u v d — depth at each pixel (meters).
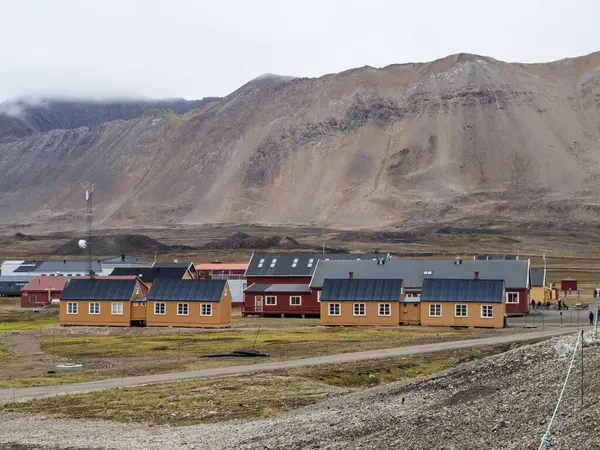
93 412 43.56
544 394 31.64
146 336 87.50
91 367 62.12
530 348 42.50
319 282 113.38
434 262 111.56
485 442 26.89
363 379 53.09
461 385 38.31
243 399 46.06
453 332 83.81
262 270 124.56
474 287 92.75
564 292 154.88
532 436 26.06
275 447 32.25
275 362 61.25
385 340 75.56
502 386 35.78
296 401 45.03
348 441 31.25
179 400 46.12
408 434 30.25
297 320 107.75
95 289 101.56
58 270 167.25
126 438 36.75
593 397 29.02
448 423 30.62
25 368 61.97
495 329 86.62
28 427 39.94
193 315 97.12
